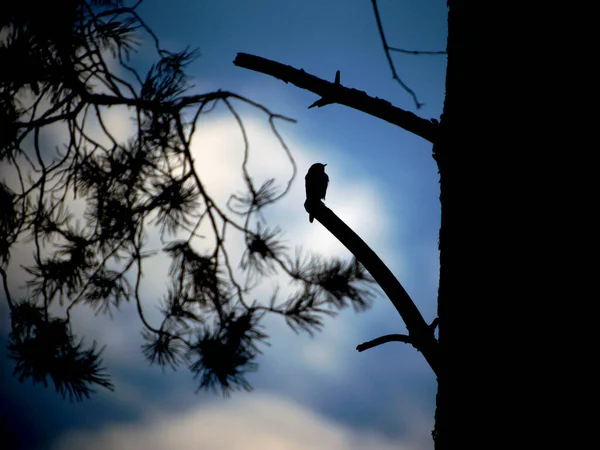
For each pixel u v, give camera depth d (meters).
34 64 2.25
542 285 1.01
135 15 2.40
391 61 1.58
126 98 2.47
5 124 2.40
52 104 2.45
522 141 1.10
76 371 2.13
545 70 1.12
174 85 2.52
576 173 1.03
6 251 2.54
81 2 2.28
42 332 2.22
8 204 2.55
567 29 1.12
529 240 1.04
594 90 1.06
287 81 1.67
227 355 2.54
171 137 2.55
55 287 2.51
